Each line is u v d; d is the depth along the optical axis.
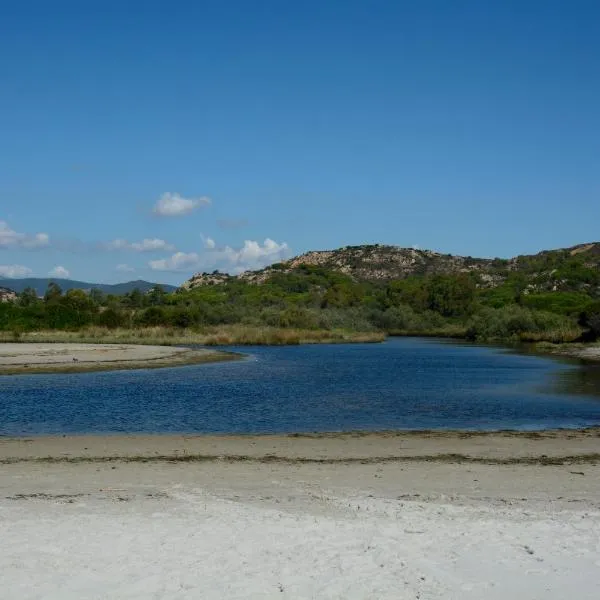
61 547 10.06
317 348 69.12
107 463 16.52
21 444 18.92
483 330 89.31
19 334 68.75
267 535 10.68
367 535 10.72
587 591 8.71
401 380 37.00
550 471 15.87
